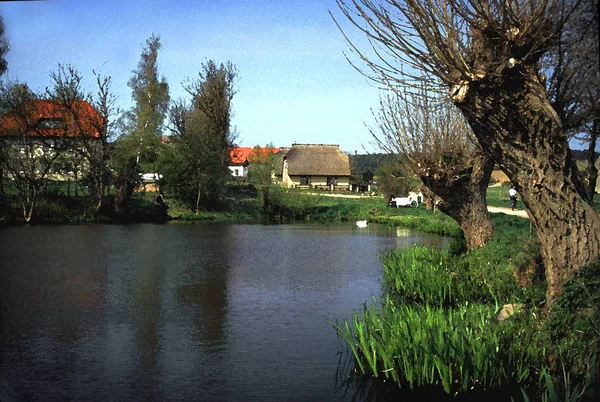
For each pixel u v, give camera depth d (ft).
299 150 279.08
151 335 36.65
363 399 25.41
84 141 129.08
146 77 197.57
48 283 55.26
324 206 161.99
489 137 25.72
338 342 34.94
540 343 25.07
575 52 24.62
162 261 71.20
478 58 23.81
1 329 38.09
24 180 120.37
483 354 24.70
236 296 49.75
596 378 19.30
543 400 20.52
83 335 36.65
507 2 22.45
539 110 24.89
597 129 33.35
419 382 25.34
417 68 23.38
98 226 119.14
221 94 181.47
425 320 28.17
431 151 51.52
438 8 22.48
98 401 25.54
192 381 28.14
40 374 29.14
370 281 57.67
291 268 66.54
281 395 26.12
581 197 26.35
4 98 122.52
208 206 152.97
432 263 50.90
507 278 41.37
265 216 153.38
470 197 52.13
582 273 24.72
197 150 149.38
